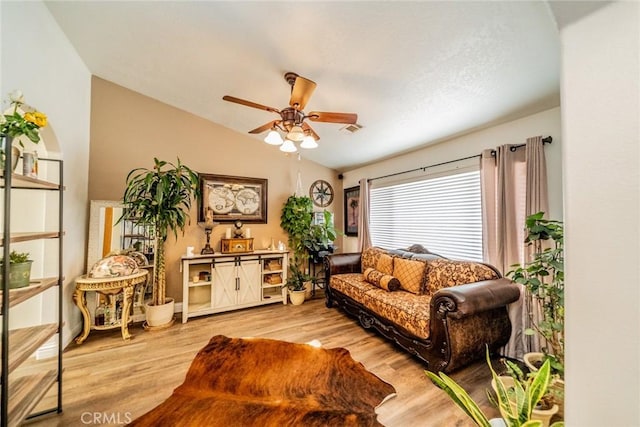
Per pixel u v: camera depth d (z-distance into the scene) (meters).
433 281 2.75
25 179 1.29
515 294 2.17
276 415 1.11
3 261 1.16
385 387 1.31
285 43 2.08
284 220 4.36
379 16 1.67
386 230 4.11
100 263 2.71
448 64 1.95
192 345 2.56
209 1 1.85
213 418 1.09
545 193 2.17
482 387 1.93
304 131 2.43
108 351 2.43
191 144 3.70
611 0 0.50
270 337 2.76
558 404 1.48
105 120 3.19
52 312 2.34
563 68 0.56
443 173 3.16
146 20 2.17
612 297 0.49
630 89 0.48
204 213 3.75
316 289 4.65
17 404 1.34
